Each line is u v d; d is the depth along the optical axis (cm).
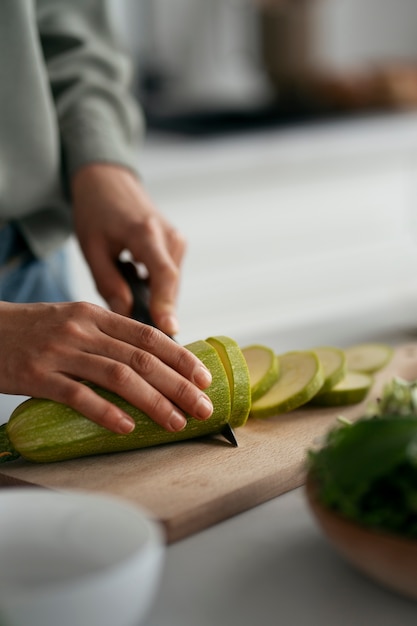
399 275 207
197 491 61
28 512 50
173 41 232
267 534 58
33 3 104
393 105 215
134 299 88
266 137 197
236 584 52
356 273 202
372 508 49
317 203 196
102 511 48
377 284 206
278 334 101
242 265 187
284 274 192
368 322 106
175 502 60
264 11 219
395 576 48
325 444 55
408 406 58
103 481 64
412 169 209
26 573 48
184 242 99
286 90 217
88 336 68
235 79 243
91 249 97
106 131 105
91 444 66
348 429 51
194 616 49
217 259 184
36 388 66
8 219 100
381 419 51
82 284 164
